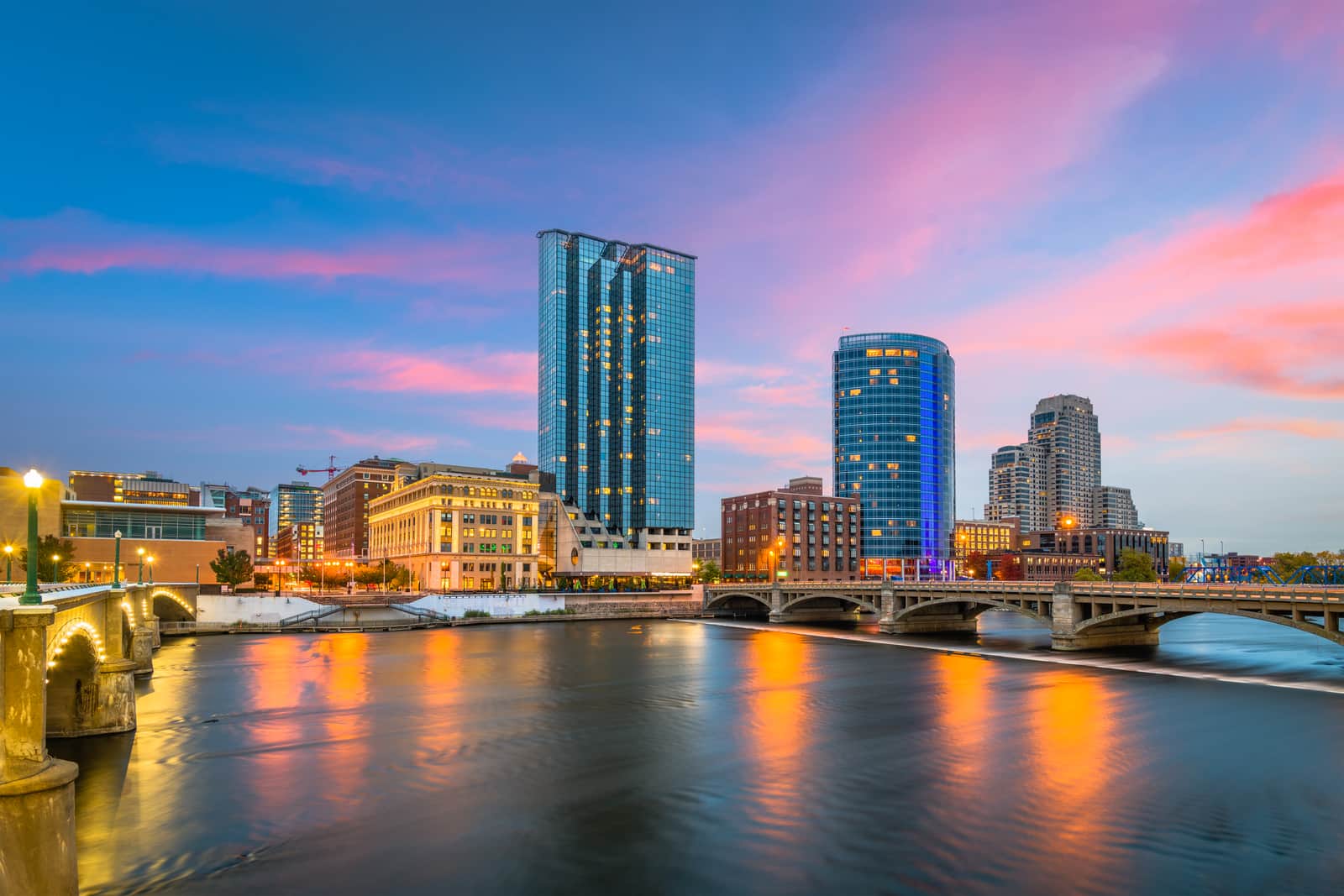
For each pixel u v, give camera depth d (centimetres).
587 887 2584
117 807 3369
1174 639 10350
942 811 3291
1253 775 3803
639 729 4881
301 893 2534
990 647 9556
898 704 5700
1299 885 2577
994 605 11356
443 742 4528
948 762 4053
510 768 3988
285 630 11694
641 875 2673
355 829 3109
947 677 7025
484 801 3447
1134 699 5834
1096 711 5356
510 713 5400
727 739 4606
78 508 13975
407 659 8381
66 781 2058
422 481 19112
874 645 9881
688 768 3966
